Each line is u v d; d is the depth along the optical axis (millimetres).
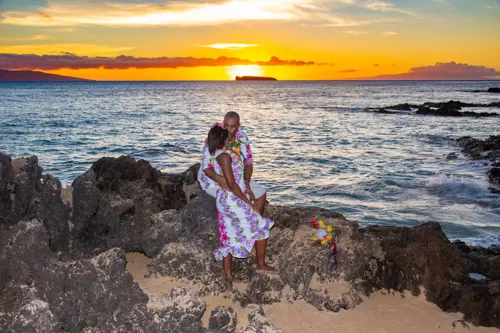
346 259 5121
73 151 25125
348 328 4531
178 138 31500
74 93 118938
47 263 4512
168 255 5098
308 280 5000
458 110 55531
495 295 4887
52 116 48344
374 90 148750
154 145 27781
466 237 10828
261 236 5066
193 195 7293
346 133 34250
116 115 51156
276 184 16484
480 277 5582
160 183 7281
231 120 4941
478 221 12000
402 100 85438
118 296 4270
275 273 5121
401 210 13031
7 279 4617
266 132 34938
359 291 5133
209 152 4961
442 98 89688
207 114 53969
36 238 4645
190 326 4070
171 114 53531
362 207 13414
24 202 5699
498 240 10578
